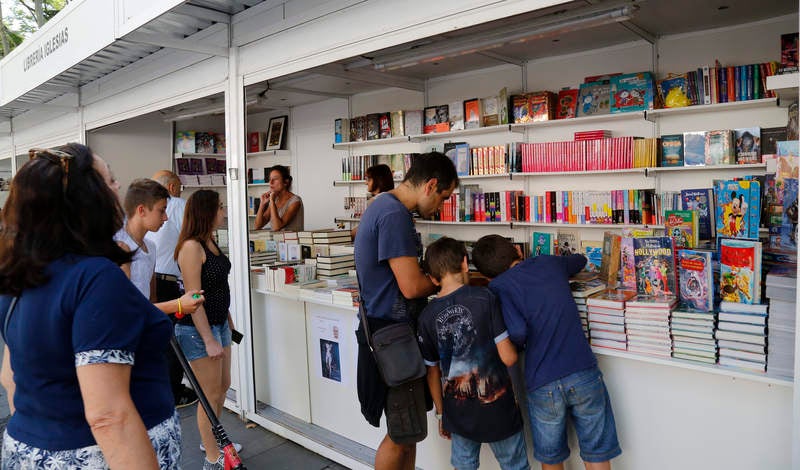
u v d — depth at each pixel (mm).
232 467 1701
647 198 4371
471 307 2088
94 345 1092
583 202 4695
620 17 3221
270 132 7344
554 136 5066
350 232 4246
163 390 1294
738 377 1815
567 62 5023
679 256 2096
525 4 2164
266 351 3717
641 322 2035
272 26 3225
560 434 2025
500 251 2266
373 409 2266
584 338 2021
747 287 1826
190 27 3688
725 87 4023
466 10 2352
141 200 2602
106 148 6164
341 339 3152
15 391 1206
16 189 1129
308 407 3434
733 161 4020
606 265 2447
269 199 5516
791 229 1989
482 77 5523
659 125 4516
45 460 1142
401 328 2182
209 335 2822
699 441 1983
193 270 2826
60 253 1151
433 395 2330
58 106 5449
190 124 7008
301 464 3066
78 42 3686
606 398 2025
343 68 4902
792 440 1676
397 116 5848
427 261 2221
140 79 4496
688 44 4398
